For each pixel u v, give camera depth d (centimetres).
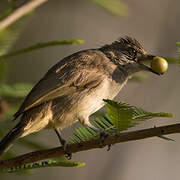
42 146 912
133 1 2116
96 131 732
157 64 845
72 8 2053
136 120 675
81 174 1956
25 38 2134
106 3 1088
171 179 1980
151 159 1988
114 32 2191
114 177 1956
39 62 2098
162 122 1942
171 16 2067
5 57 866
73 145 750
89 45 2211
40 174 1906
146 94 1909
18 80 2019
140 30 2102
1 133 942
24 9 954
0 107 929
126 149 1991
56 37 2177
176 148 2028
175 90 1927
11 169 741
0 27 926
